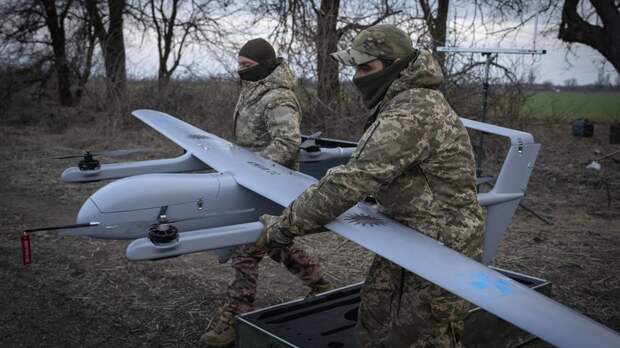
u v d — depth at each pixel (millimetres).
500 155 9125
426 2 9031
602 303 4320
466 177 2275
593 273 4906
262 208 2986
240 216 2938
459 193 2264
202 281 4668
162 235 2135
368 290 2488
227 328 3553
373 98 2309
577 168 8883
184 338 3771
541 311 1796
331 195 2162
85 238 5684
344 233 2193
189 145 3768
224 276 4793
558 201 7277
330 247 5484
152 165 3918
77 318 4023
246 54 3588
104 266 4961
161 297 4371
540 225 6281
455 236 2240
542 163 9227
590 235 5926
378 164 2123
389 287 2406
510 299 1843
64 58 14023
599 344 1652
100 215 2586
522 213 6754
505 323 3277
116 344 3688
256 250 3535
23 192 7484
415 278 2312
